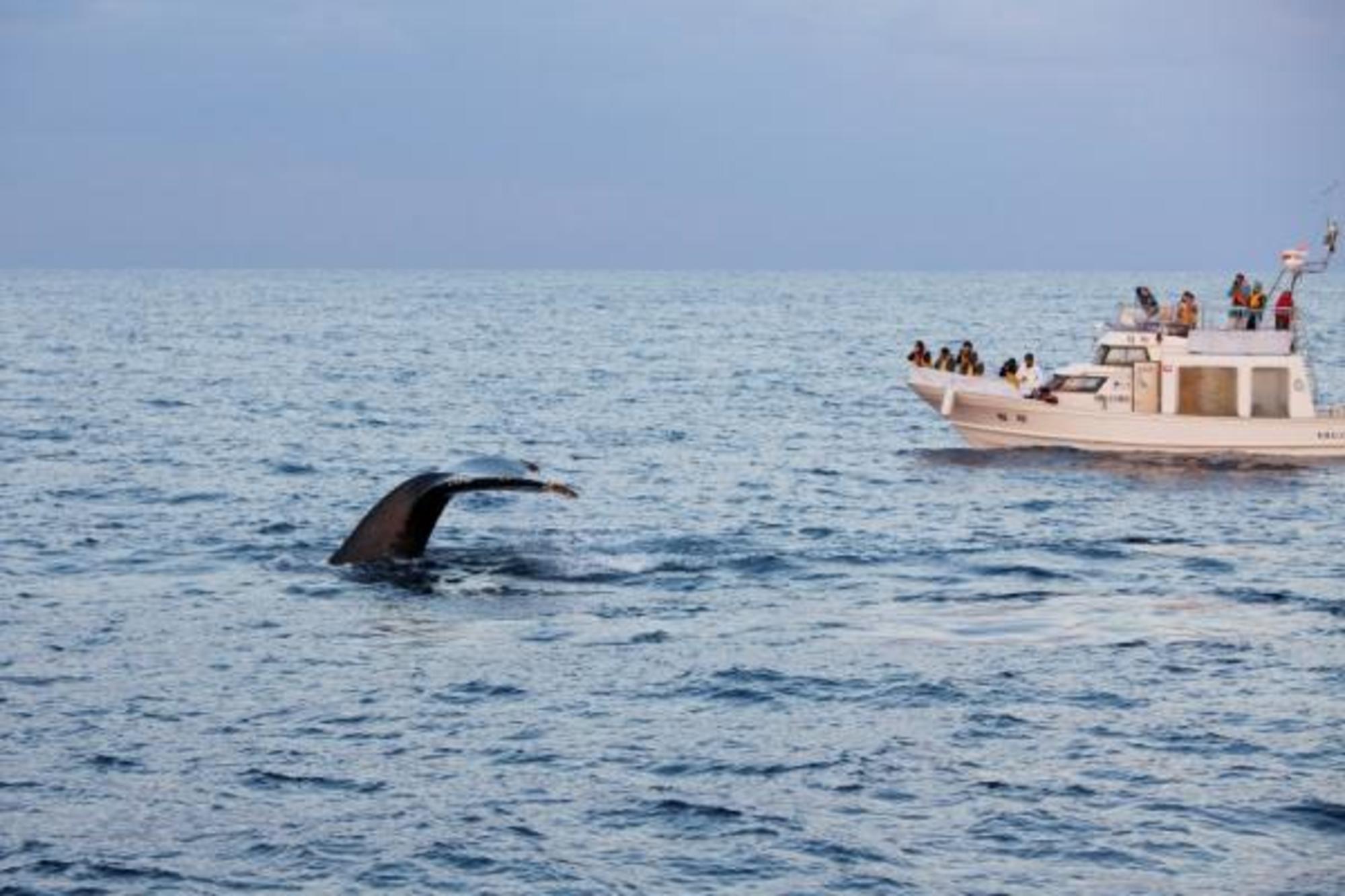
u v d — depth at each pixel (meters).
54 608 73.75
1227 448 129.50
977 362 139.88
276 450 141.12
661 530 97.94
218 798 50.41
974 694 60.78
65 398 190.75
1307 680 62.78
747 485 120.56
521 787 51.38
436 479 80.44
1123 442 130.88
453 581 77.12
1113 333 132.62
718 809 49.59
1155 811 49.22
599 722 57.56
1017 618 73.25
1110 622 72.44
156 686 61.31
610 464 134.12
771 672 63.34
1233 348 129.88
